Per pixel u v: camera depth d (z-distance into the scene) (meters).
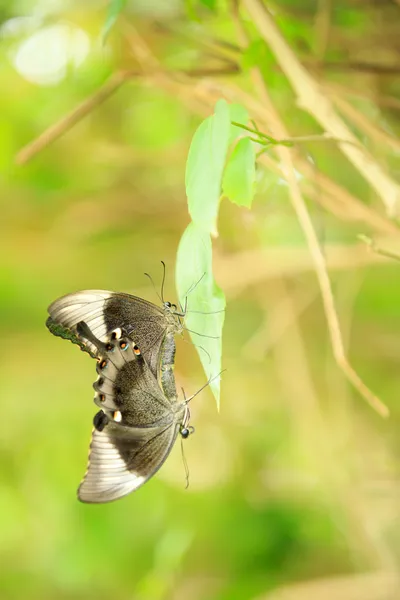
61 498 2.78
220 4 2.09
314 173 2.02
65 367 2.93
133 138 2.22
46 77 2.18
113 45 2.16
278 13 2.09
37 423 2.94
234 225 2.20
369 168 1.96
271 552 2.32
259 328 2.51
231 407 2.64
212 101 2.05
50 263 2.47
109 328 1.96
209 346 1.90
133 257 2.47
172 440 1.98
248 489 2.44
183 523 2.41
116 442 1.97
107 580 2.54
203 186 1.89
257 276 2.18
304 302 2.24
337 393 2.38
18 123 2.20
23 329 2.80
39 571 2.69
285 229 2.21
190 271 1.91
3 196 2.25
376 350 2.46
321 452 2.23
